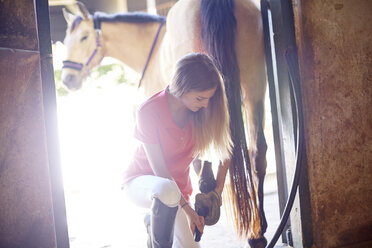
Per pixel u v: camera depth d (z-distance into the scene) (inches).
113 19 161.3
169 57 114.3
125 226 134.2
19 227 67.0
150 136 72.6
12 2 64.9
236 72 92.0
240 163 90.0
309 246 88.6
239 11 94.0
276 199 148.7
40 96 67.3
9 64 64.6
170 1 210.8
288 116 88.1
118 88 217.2
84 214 153.2
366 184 91.4
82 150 216.4
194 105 71.5
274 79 99.1
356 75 89.2
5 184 65.6
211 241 109.0
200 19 95.5
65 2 216.4
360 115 90.1
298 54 85.4
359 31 89.0
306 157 87.0
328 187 88.7
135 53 162.1
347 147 89.6
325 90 87.3
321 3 85.9
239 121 90.7
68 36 169.2
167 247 70.8
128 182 77.5
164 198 69.2
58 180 70.0
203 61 71.1
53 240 69.5
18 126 65.9
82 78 170.9
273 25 88.0
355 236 91.1
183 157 78.5
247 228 93.1
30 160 67.1
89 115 216.8
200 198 79.7
